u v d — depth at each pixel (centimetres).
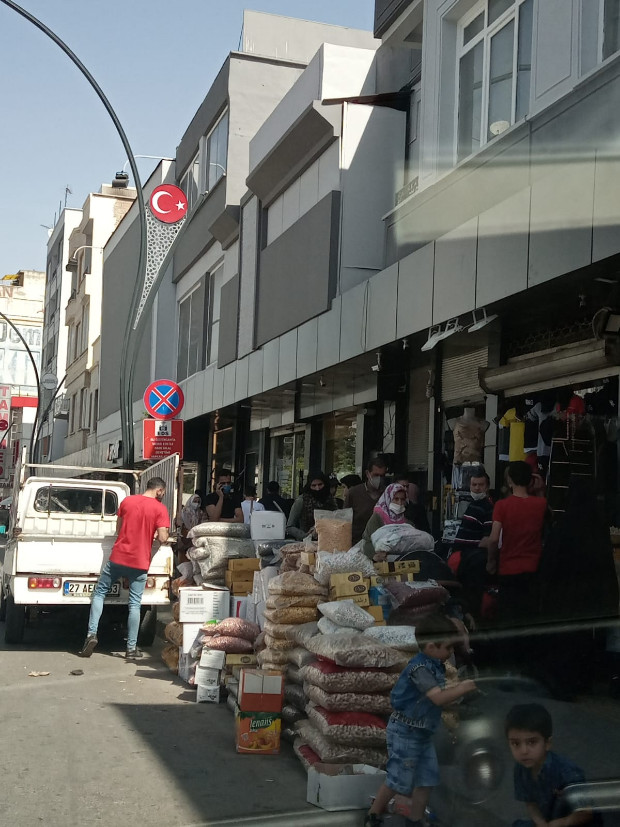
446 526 1185
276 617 710
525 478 805
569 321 983
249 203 1984
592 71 846
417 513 1030
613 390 901
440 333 1067
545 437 1016
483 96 1129
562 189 807
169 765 607
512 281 888
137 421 2992
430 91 1232
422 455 1382
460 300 998
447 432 1292
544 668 631
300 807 525
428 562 792
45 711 756
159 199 1648
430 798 468
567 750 481
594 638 693
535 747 403
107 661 1024
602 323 873
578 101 884
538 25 960
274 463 2189
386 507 929
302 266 1588
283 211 1786
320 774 528
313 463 1872
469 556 834
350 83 1606
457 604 684
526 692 593
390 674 572
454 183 1156
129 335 1602
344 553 738
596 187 757
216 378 2194
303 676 624
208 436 2766
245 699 645
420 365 1383
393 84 1580
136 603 1055
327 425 1827
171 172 2934
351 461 1662
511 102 1062
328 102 1490
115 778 576
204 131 2480
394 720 487
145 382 2973
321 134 1534
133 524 1059
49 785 557
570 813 394
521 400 1080
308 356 1520
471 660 630
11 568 1131
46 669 959
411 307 1123
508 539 788
